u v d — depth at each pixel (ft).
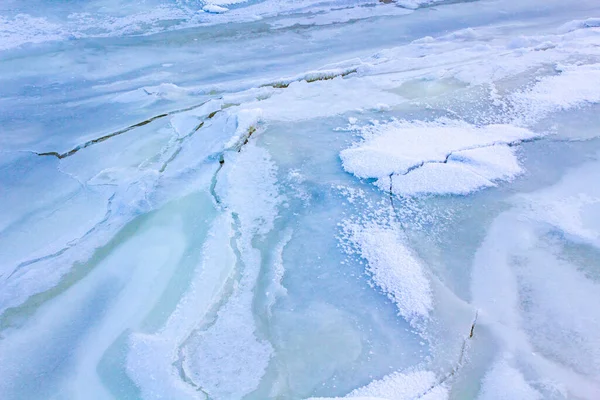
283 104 14.21
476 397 7.12
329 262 9.21
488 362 7.55
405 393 7.13
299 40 18.93
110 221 10.59
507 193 10.62
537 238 9.60
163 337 8.14
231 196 10.74
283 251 9.50
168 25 20.13
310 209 10.38
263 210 10.42
